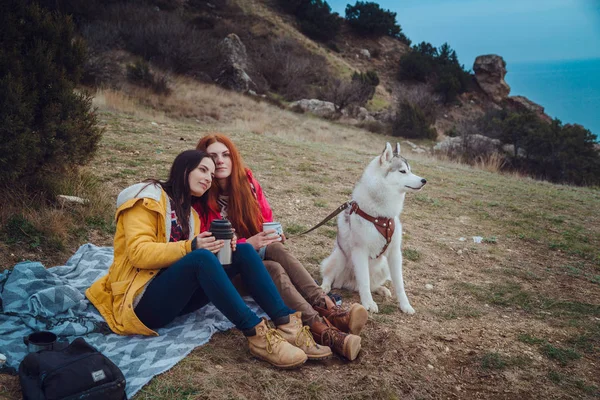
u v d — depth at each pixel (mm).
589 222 7996
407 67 46344
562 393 2971
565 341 3680
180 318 3227
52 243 4215
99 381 2172
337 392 2652
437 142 23812
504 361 3271
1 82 4297
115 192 5953
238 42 28500
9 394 2283
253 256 2967
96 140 5488
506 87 48156
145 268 2812
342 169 10016
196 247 2764
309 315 3086
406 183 3867
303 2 48562
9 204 4438
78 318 2904
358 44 51656
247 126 15930
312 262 4973
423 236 6395
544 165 17906
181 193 2986
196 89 21312
